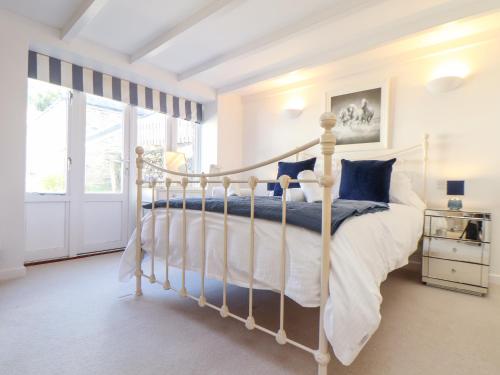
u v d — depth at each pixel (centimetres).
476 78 251
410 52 281
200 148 429
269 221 133
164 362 127
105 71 317
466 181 255
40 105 288
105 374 118
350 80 324
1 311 174
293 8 234
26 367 121
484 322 170
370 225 147
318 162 335
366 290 106
